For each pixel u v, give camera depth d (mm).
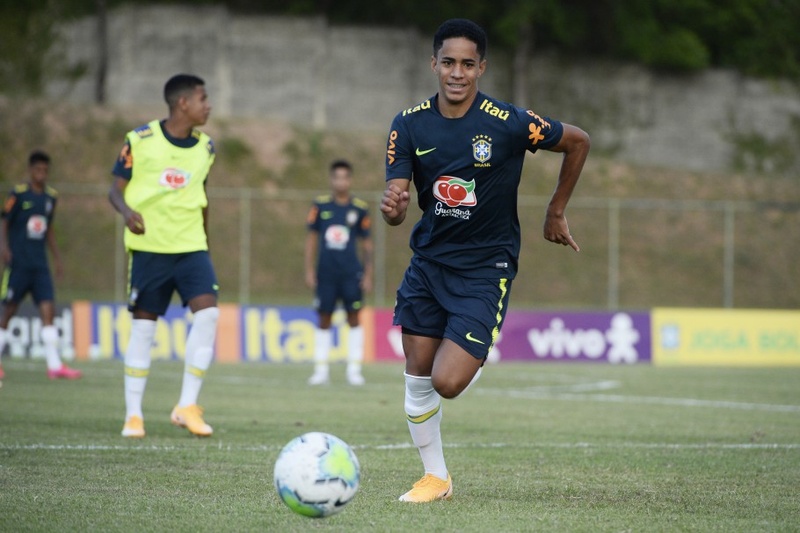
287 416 33594
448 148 17984
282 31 138625
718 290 107438
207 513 16906
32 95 131625
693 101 151875
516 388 48531
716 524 16609
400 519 16547
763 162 149750
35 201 46562
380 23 148500
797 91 156125
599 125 149125
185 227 27812
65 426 29125
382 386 48000
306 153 117938
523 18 145875
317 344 50188
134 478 20375
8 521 16109
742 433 30344
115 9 135625
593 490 19828
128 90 134500
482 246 18516
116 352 65688
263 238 104500
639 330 72875
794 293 109625
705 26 160125
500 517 16875
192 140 28109
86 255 97875
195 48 136250
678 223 112750
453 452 25344
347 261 50188
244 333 67688
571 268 105375
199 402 38562
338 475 15008
